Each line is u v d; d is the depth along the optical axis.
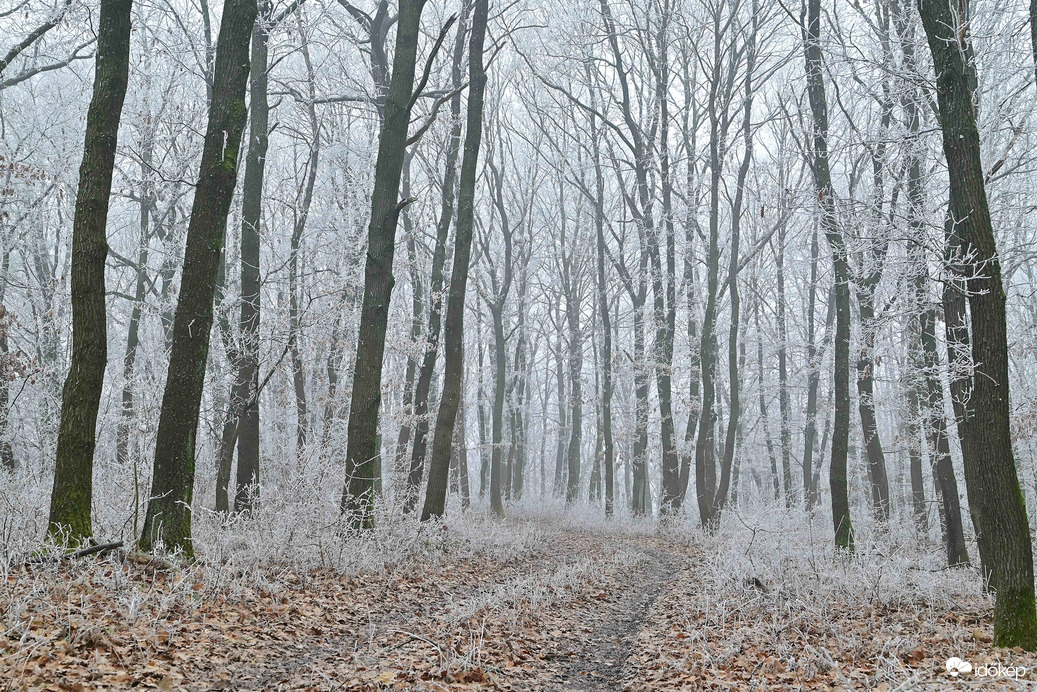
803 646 7.86
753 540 12.29
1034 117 14.45
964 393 8.30
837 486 13.73
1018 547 7.43
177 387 9.02
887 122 14.57
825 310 38.31
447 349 16.09
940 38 8.08
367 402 13.13
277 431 17.75
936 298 13.69
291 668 6.70
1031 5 10.05
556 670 7.45
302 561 10.23
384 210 13.66
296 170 25.16
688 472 27.94
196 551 9.41
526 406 42.19
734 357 25.00
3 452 14.67
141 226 21.12
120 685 5.50
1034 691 5.46
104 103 8.67
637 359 28.73
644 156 28.20
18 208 17.36
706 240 27.12
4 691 5.03
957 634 7.61
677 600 11.40
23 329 17.59
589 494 39.22
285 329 16.05
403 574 11.23
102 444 16.84
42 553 7.65
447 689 6.16
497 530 17.41
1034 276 24.31
